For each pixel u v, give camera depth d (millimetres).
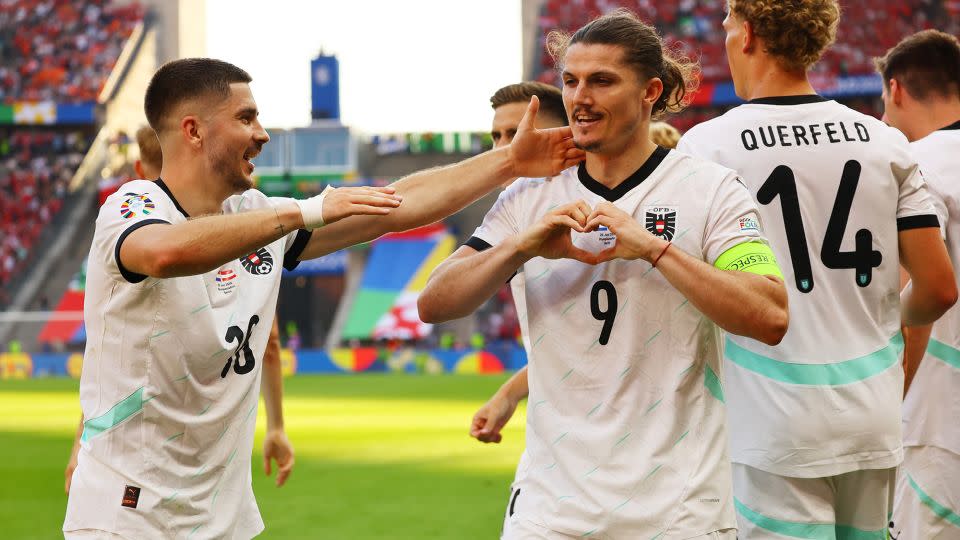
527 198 2848
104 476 2879
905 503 3771
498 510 6977
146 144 4160
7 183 31094
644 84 2648
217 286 2930
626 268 2674
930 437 3691
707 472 2631
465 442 11102
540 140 2908
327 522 6586
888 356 3100
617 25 2631
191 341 2848
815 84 26781
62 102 32156
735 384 3125
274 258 3096
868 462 3047
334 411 15070
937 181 3570
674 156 2750
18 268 29688
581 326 2705
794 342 3041
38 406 16984
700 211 2678
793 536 3051
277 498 7566
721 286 2480
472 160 3068
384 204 2674
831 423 3012
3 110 30609
